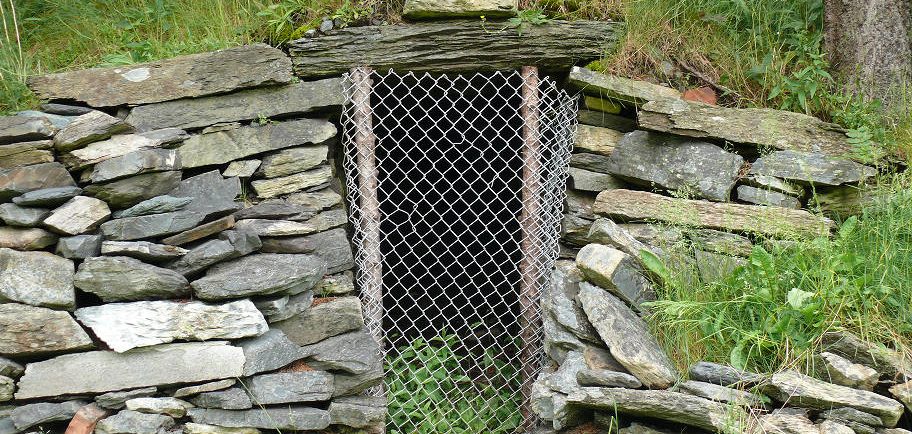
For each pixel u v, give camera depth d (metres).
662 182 3.88
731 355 3.16
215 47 4.03
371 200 4.02
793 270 3.39
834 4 4.15
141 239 3.42
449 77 4.27
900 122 4.01
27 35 4.43
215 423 3.43
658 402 3.06
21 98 3.87
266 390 3.48
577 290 3.76
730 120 3.87
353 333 3.73
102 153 3.46
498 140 5.35
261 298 3.52
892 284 3.31
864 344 3.08
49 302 3.28
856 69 4.09
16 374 3.29
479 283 5.66
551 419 3.53
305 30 3.98
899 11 4.05
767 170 3.81
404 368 4.27
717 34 4.32
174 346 3.39
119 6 4.52
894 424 2.87
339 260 3.80
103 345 3.32
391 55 3.97
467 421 4.14
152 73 3.76
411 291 5.76
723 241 3.74
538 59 4.05
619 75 4.04
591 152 4.08
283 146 3.81
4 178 3.29
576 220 4.04
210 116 3.77
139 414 3.35
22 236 3.29
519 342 4.62
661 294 3.58
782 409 2.96
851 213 3.81
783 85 4.08
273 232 3.67
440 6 3.94
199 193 3.62
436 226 5.79
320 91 3.88
